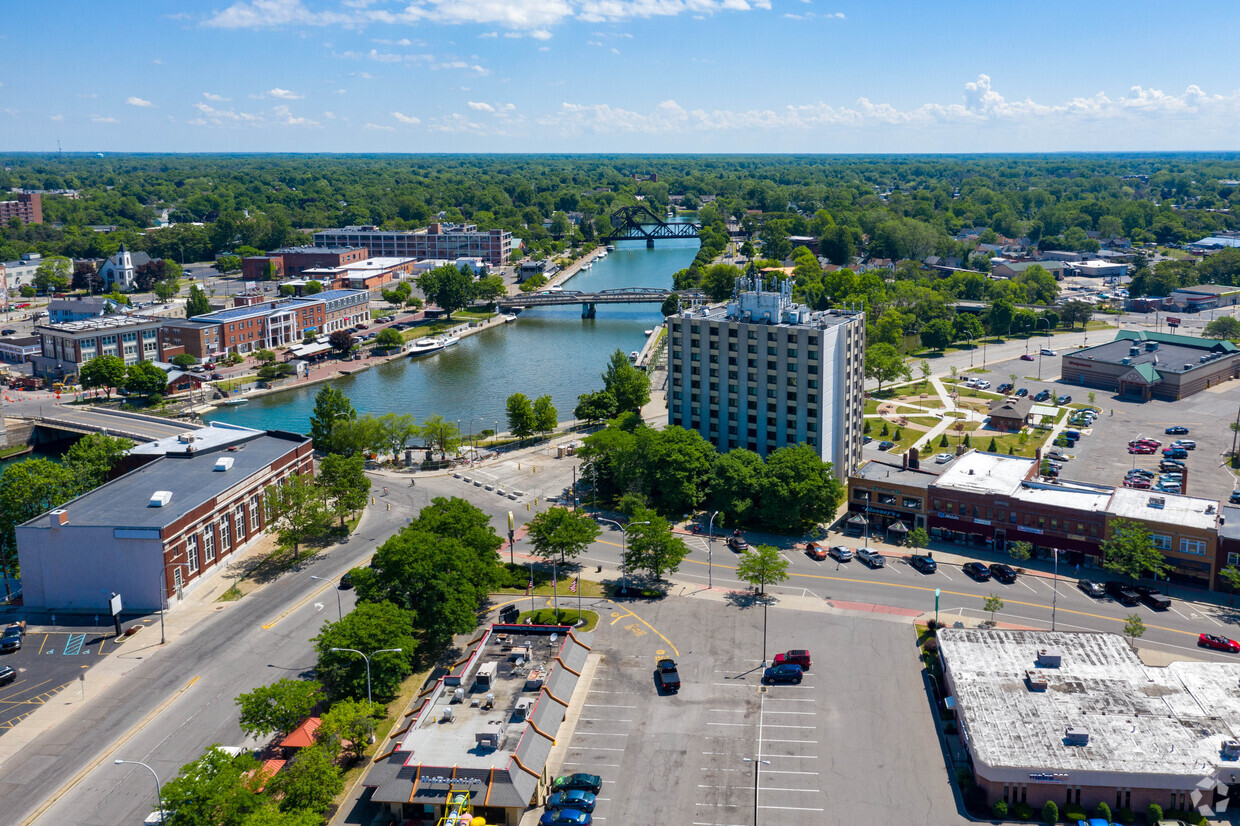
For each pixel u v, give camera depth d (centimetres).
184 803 9881
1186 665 12975
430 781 10775
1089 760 10919
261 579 17162
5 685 13725
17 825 10762
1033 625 14925
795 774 11475
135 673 14000
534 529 16800
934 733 12262
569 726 12481
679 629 15088
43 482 17812
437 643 14650
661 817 10762
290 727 12156
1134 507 17175
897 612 15500
